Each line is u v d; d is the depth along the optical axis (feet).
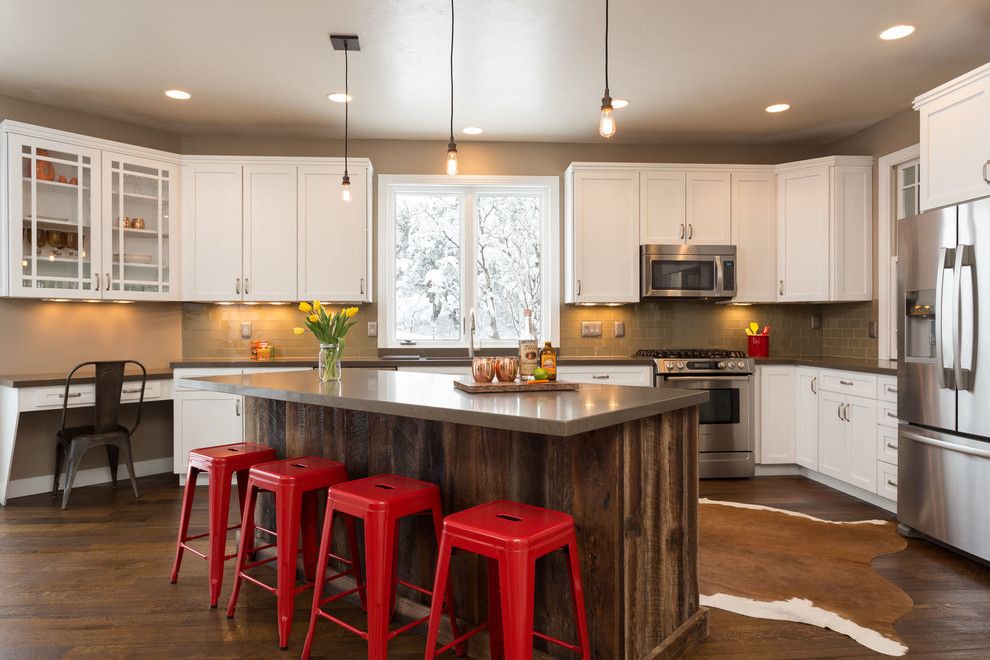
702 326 17.60
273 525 10.14
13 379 12.60
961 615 8.11
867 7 10.03
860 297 15.66
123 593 8.78
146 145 15.92
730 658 7.14
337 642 7.50
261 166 15.72
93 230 14.06
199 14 10.23
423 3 9.89
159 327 16.15
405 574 8.04
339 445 9.02
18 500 13.39
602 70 12.45
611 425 6.16
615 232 16.26
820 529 11.51
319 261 15.87
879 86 13.29
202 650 7.27
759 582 9.17
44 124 14.21
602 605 6.26
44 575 9.37
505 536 5.36
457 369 15.39
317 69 12.37
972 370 9.62
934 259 10.44
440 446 7.68
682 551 7.36
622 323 17.48
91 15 10.25
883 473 12.29
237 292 15.67
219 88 13.32
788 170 16.22
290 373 11.07
